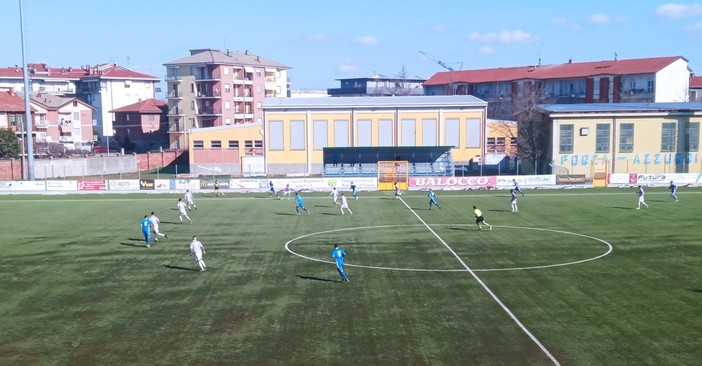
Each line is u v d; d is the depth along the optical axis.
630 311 26.69
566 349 22.56
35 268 35.53
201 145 99.50
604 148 81.12
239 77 136.75
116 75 159.38
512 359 21.72
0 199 67.44
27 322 26.22
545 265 35.03
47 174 90.94
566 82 138.12
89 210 58.50
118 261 37.09
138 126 144.25
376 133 94.38
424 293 29.83
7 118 112.44
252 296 29.56
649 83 127.50
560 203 60.28
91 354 22.72
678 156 81.50
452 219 51.75
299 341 23.62
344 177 79.88
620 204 58.88
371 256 37.91
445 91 158.62
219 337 24.17
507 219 51.16
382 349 22.77
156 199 67.25
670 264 34.81
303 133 94.31
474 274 33.28
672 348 22.53
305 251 39.50
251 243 42.19
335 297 29.28
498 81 147.62
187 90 133.75
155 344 23.56
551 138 81.19
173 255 38.62
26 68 77.25
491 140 102.38
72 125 129.88
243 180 75.19
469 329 24.73
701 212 53.12
